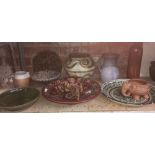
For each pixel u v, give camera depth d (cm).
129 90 99
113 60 117
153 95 101
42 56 124
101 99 102
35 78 113
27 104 91
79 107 96
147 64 124
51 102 99
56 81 107
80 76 111
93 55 125
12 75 114
